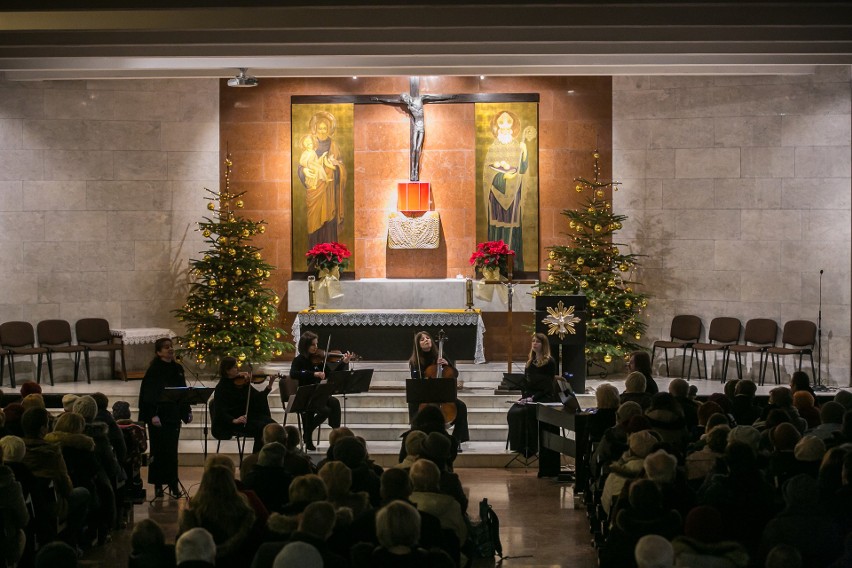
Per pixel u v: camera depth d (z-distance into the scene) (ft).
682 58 46.55
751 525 19.63
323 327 53.11
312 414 40.11
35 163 55.62
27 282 55.42
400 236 56.90
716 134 55.57
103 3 33.04
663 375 56.59
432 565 16.20
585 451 34.81
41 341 53.72
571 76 57.31
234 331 51.98
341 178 57.93
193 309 52.70
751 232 55.01
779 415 25.48
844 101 53.52
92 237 56.03
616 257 54.49
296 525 17.26
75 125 55.93
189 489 33.91
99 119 56.18
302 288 56.03
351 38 39.45
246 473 22.07
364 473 21.39
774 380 54.24
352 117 57.88
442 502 19.95
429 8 36.55
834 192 53.62
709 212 55.72
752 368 54.65
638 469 23.93
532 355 40.91
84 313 55.98
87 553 27.81
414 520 15.98
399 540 15.88
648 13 36.55
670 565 14.37
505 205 57.72
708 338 55.42
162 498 35.04
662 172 56.44
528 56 47.06
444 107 57.82
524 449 40.06
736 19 36.45
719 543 16.46
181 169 57.06
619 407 28.91
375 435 44.29
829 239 53.62
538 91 57.57
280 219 57.93
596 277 54.08
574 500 34.50
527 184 57.57
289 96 57.72
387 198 58.03
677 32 39.52
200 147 57.26
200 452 41.32
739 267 55.16
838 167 53.57
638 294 55.57
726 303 55.47
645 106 56.70
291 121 57.72
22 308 55.31
